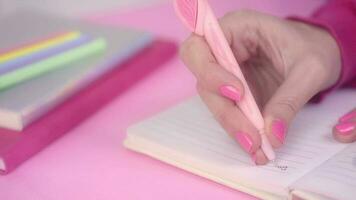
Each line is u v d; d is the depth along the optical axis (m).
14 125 0.70
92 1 1.19
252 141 0.61
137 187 0.64
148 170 0.67
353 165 0.62
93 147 0.70
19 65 0.77
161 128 0.69
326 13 0.79
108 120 0.75
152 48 0.89
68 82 0.76
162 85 0.83
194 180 0.65
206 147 0.66
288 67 0.70
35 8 1.06
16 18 0.94
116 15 1.06
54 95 0.73
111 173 0.66
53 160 0.68
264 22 0.71
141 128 0.69
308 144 0.65
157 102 0.78
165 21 1.01
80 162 0.68
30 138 0.69
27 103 0.71
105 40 0.87
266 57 0.73
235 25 0.71
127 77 0.82
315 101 0.72
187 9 0.63
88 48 0.82
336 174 0.60
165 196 0.63
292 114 0.64
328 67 0.69
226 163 0.63
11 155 0.67
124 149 0.70
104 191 0.64
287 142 0.66
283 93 0.65
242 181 0.62
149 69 0.85
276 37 0.71
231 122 0.63
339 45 0.73
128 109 0.77
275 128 0.62
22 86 0.75
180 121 0.70
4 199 0.63
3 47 0.82
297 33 0.71
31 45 0.81
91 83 0.79
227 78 0.62
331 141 0.66
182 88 0.82
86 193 0.64
